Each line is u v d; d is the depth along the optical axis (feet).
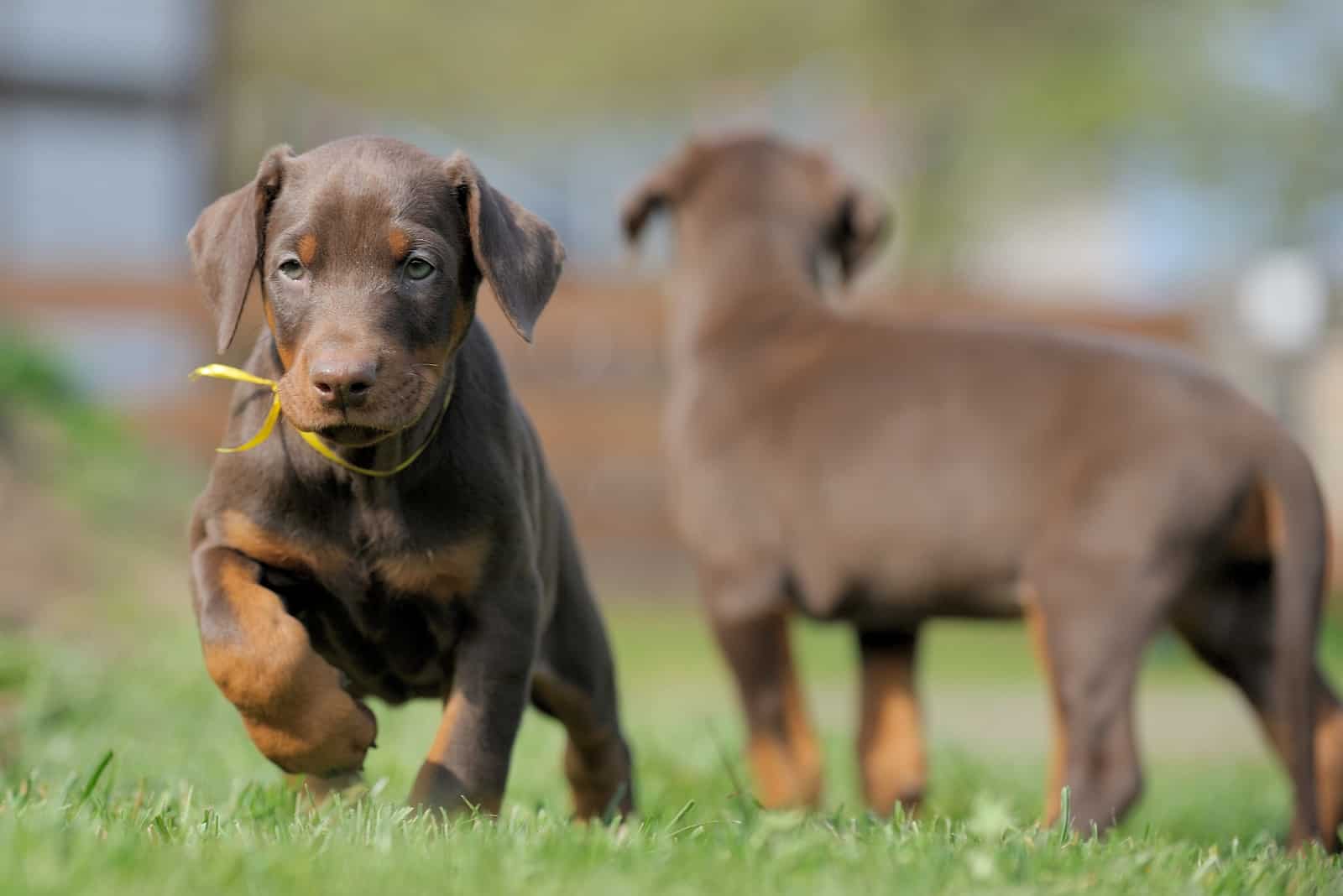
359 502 21.94
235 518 22.16
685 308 36.52
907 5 164.25
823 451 32.86
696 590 83.10
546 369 83.82
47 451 52.16
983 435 31.32
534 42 225.97
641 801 29.37
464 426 22.33
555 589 25.23
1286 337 70.95
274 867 16.98
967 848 19.62
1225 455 29.55
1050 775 29.99
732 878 17.51
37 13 100.27
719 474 33.94
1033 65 161.68
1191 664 71.97
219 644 20.49
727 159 37.96
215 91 106.42
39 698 33.04
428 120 232.73
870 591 32.53
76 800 21.88
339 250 21.39
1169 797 37.27
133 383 89.04
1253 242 146.92
